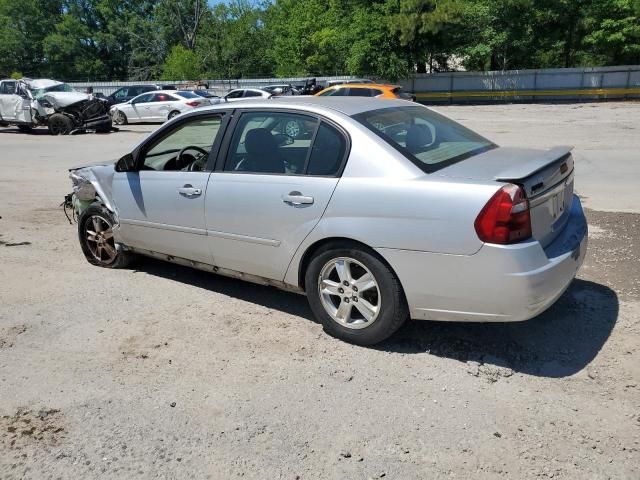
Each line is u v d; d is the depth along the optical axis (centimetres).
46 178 1107
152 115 2423
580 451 268
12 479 260
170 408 312
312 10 4522
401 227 336
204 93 2600
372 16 3588
